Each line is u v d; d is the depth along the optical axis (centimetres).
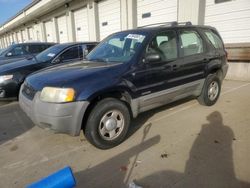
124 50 403
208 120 443
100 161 317
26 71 593
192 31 464
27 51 948
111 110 341
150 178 276
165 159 314
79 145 365
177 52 427
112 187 264
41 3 2267
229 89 677
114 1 1261
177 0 926
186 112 489
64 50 673
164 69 399
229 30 805
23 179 285
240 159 306
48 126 323
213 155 319
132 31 430
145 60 375
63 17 1889
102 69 348
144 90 377
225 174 277
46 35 2358
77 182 275
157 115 479
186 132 394
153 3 1041
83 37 1641
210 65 487
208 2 848
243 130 393
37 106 323
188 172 284
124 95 361
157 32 404
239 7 763
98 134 334
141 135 389
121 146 355
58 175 124
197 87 482
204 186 258
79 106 311
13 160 329
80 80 321
